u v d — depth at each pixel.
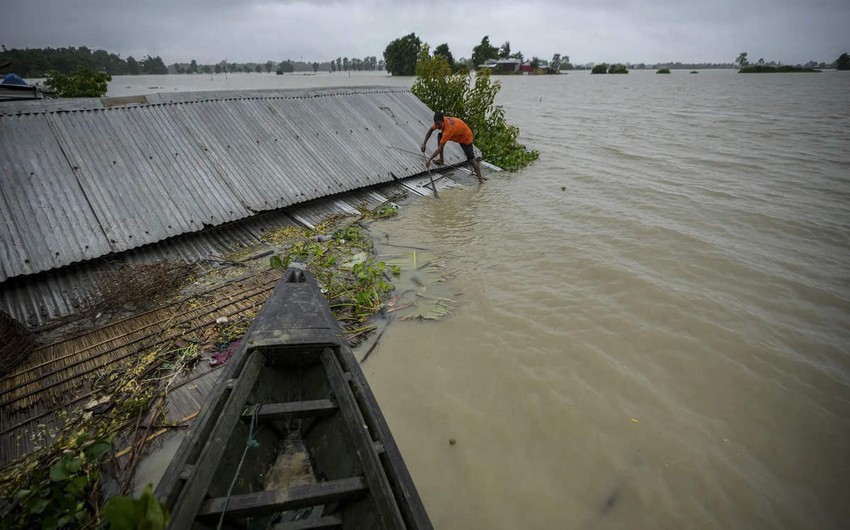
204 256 6.08
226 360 4.26
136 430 3.51
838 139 16.78
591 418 4.03
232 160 7.26
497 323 5.35
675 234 7.82
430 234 7.80
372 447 2.55
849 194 9.96
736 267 6.67
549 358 4.76
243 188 6.96
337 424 2.99
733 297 5.90
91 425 3.53
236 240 6.64
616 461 3.63
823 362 4.72
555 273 6.52
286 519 2.72
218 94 8.14
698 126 20.80
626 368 4.63
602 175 11.77
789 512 3.25
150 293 5.10
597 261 6.85
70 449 3.30
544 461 3.62
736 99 37.31
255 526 2.62
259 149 7.78
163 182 6.30
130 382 3.94
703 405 4.20
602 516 3.21
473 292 6.01
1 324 4.04
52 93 16.34
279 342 3.61
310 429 3.29
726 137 17.53
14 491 2.99
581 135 18.42
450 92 14.23
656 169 12.45
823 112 26.34
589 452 3.70
